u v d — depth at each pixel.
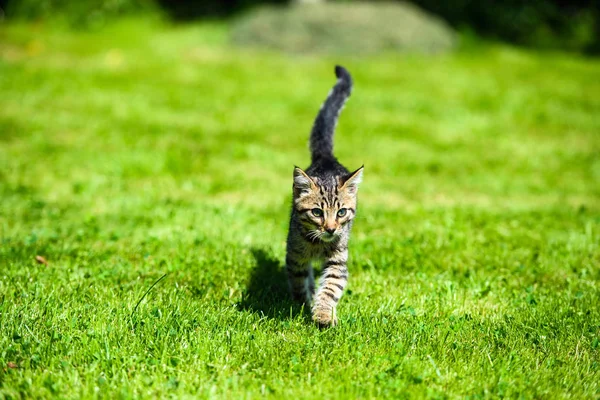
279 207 9.38
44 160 11.20
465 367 5.00
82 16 25.66
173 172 10.96
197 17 28.89
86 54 21.14
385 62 22.08
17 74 17.58
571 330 5.73
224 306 6.03
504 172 12.12
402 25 24.25
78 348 5.03
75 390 4.52
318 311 5.75
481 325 5.82
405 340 5.38
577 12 29.30
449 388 4.76
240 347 5.14
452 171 12.02
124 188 10.02
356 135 14.02
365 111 16.14
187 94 16.86
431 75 20.56
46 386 4.57
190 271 6.95
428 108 16.66
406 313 6.00
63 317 5.49
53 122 13.59
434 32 24.83
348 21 23.64
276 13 24.62
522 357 5.21
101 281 6.52
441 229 8.63
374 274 7.04
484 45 26.17
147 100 15.98
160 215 8.77
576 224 9.10
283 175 11.23
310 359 5.03
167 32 25.98
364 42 23.30
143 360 4.94
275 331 5.57
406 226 8.77
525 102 17.83
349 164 12.05
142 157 11.52
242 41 24.06
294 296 6.38
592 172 12.36
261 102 16.47
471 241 8.14
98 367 4.83
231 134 13.63
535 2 28.81
